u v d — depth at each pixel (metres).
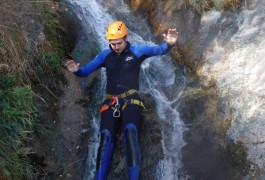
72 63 3.39
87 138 3.69
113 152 3.47
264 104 3.56
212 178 3.40
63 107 3.71
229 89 3.89
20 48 3.60
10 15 3.72
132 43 4.70
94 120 3.81
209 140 3.64
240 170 3.35
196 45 4.42
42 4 4.23
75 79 3.92
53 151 3.47
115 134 3.50
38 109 3.52
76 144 3.62
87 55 4.20
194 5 4.62
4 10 3.67
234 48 4.18
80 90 3.89
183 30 4.61
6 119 3.10
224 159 3.48
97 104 3.91
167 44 3.48
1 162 2.89
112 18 5.00
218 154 3.53
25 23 3.86
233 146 3.50
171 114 3.93
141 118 3.75
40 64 3.76
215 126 3.71
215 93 3.96
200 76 4.20
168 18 4.81
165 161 3.57
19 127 3.14
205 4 4.61
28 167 3.19
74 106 3.77
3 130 3.05
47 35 3.99
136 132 3.34
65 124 3.65
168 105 4.04
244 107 3.66
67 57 4.06
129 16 5.16
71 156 3.54
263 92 3.65
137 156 3.19
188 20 4.62
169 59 4.52
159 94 4.16
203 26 4.50
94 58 3.90
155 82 4.30
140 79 4.23
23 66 3.54
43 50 3.83
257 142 3.38
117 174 3.46
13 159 3.04
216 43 4.32
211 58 4.25
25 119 3.21
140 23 5.07
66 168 3.47
